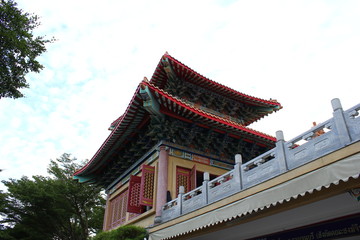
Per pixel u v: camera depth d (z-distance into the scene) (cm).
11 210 3675
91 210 4116
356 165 835
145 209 2009
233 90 2520
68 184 3766
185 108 1827
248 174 1295
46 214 3694
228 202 1266
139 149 2236
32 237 3709
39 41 1490
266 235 1380
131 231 1692
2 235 3541
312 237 1176
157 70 2367
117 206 2530
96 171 2812
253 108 2778
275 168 1162
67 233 3909
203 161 2086
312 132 1070
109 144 2316
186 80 2411
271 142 2208
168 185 1862
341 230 1083
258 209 1099
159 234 1628
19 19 1394
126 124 2067
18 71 1455
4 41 1368
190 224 1426
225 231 1499
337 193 923
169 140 1995
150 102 1753
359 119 923
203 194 1512
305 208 1121
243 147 2225
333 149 970
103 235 1728
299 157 1080
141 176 2012
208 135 2059
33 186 3628
